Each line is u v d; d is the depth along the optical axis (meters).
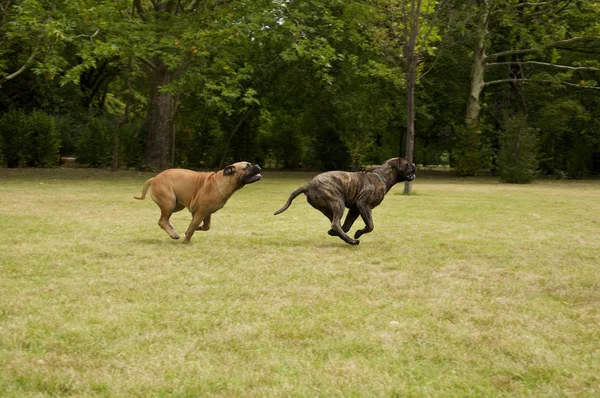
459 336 5.12
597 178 32.75
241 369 4.34
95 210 13.71
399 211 14.90
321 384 4.09
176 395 3.90
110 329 5.16
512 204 16.86
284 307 5.94
